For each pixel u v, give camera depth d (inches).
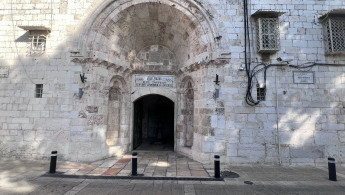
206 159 324.8
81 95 332.2
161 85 424.5
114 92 399.9
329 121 334.6
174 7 347.9
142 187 225.6
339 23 338.6
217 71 342.3
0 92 347.3
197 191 217.3
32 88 346.3
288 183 244.5
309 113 335.9
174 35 404.2
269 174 278.1
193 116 397.1
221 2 353.7
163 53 439.2
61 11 355.3
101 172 273.4
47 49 350.6
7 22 360.2
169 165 313.4
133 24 380.8
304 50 346.0
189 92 411.2
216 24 345.1
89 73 339.0
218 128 331.3
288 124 333.4
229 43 345.7
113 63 365.7
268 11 327.0
